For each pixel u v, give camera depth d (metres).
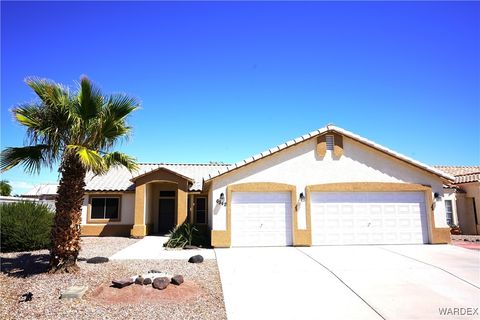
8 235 15.23
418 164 17.42
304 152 17.48
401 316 7.52
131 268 11.63
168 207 25.34
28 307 7.74
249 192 17.06
